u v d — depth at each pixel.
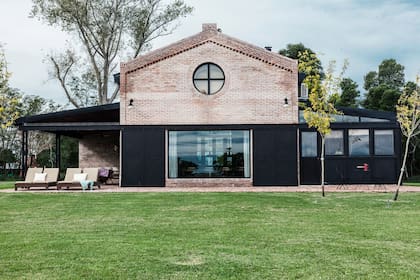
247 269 6.66
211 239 8.77
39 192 18.89
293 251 7.77
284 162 21.59
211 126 21.80
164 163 21.72
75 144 42.00
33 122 22.67
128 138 21.83
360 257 7.38
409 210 12.95
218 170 21.84
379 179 21.72
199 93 21.91
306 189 19.72
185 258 7.28
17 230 9.85
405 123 15.81
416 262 7.07
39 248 7.98
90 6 33.59
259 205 14.00
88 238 8.88
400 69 53.62
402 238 8.88
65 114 22.25
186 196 16.56
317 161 21.92
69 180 21.11
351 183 21.81
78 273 6.46
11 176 41.19
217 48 22.03
